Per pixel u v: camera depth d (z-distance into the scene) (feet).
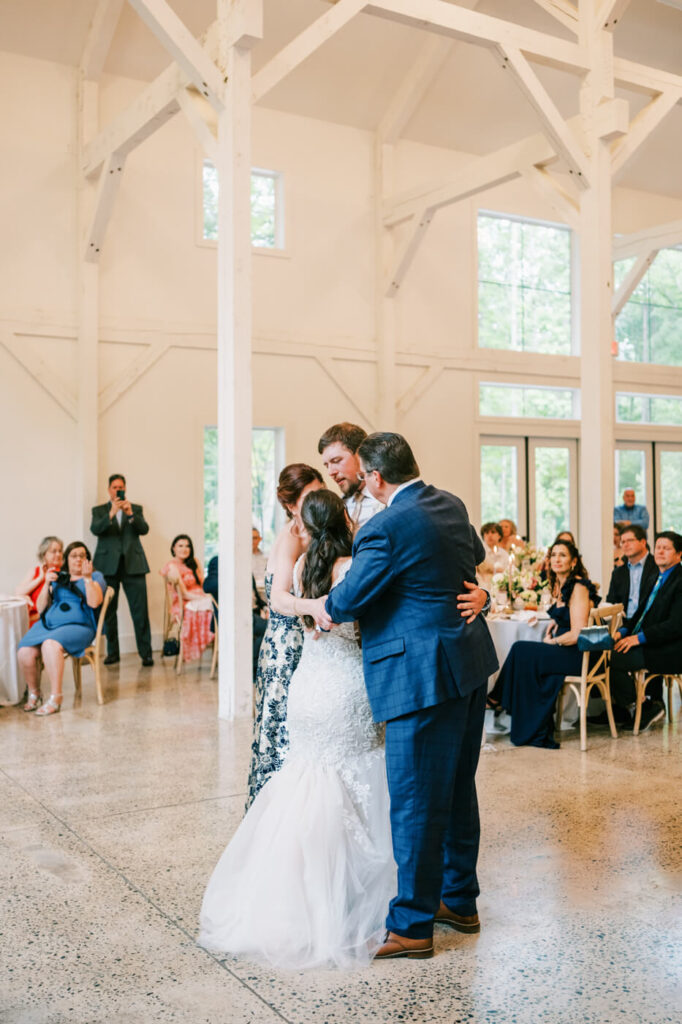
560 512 37.22
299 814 9.23
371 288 33.14
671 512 40.65
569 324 37.93
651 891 10.64
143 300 29.22
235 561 19.34
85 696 22.00
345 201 32.58
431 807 8.77
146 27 27.73
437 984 8.50
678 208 39.96
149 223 29.30
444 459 34.45
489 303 35.99
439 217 34.47
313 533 9.64
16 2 26.27
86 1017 7.95
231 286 19.51
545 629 18.19
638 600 20.66
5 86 27.32
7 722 19.26
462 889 9.51
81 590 20.94
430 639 8.66
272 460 31.86
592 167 23.41
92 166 27.22
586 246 23.62
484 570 22.25
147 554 29.27
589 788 14.67
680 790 14.57
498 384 36.04
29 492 27.73
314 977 8.65
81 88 28.02
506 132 34.42
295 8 28.76
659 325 40.57
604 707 19.77
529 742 17.46
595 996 8.27
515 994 8.31
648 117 23.89
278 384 31.42
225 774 15.38
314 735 9.45
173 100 21.94
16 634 20.98
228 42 19.43
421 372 34.04
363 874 9.28
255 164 30.94
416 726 8.66
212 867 11.38
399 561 8.61
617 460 39.40
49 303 27.96
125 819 13.16
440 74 31.68
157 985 8.52
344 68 30.76
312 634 9.54
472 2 29.19
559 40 22.97
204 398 30.17
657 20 30.73
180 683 23.62
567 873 11.17
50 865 11.48
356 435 10.79
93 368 28.12
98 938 9.48
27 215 27.66
